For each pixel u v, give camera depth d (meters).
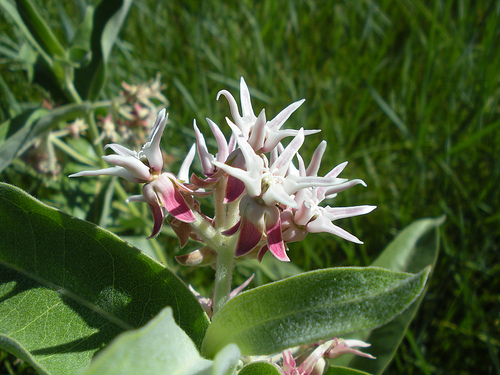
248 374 0.09
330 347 0.12
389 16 0.33
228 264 0.10
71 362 0.10
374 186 0.25
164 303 0.10
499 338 0.19
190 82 0.28
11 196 0.10
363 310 0.08
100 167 0.22
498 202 0.22
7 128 0.18
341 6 0.32
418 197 0.24
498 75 0.26
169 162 0.22
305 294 0.09
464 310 0.20
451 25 0.31
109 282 0.10
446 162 0.23
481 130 0.22
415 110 0.28
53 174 0.21
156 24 0.30
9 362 0.17
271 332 0.09
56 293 0.10
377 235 0.23
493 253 0.21
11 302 0.10
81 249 0.10
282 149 0.11
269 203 0.09
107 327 0.10
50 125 0.19
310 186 0.09
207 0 0.30
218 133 0.10
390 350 0.15
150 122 0.22
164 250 0.22
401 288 0.08
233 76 0.27
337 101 0.28
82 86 0.21
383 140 0.27
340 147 0.25
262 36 0.30
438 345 0.19
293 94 0.26
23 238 0.10
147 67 0.28
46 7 0.30
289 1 0.29
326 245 0.22
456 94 0.26
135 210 0.22
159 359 0.07
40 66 0.21
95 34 0.21
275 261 0.21
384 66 0.30
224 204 0.10
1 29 0.28
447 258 0.20
